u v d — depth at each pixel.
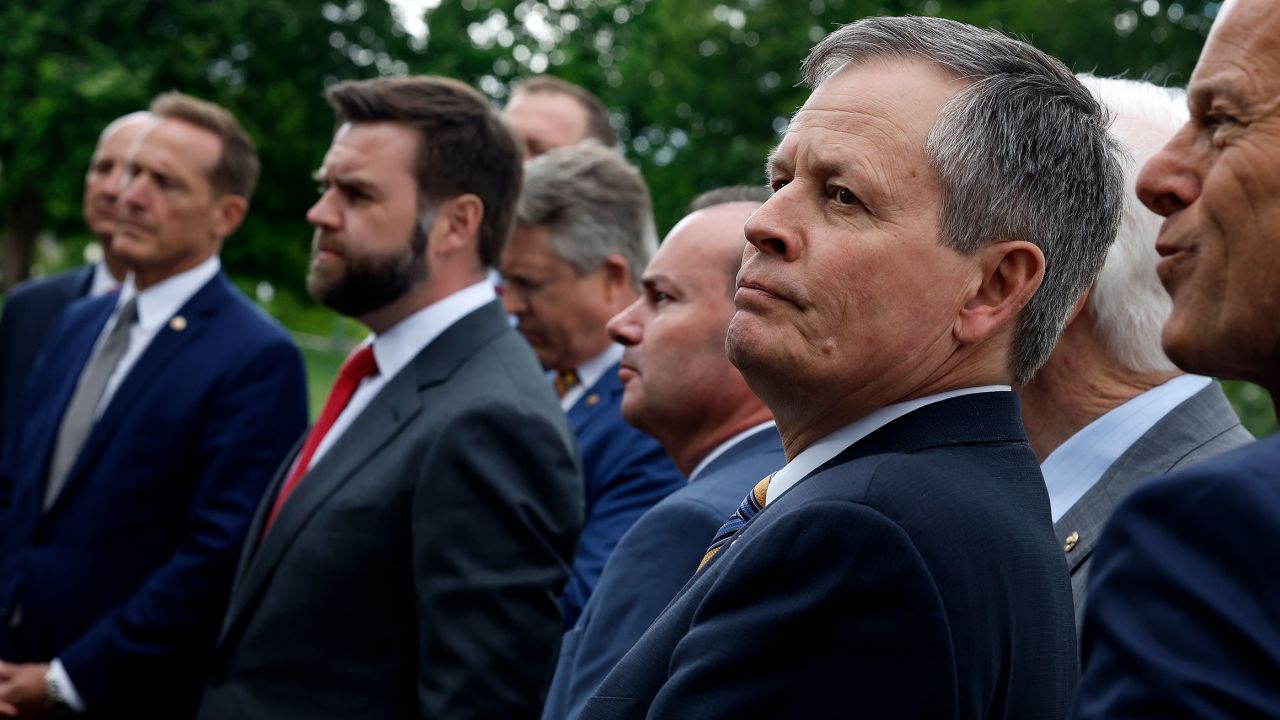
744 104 21.64
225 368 3.97
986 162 1.52
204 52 23.39
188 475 3.91
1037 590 1.45
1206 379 2.10
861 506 1.37
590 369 3.68
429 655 2.66
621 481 3.43
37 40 22.48
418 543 2.72
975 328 1.54
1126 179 2.06
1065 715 1.48
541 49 27.38
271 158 24.02
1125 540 0.98
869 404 1.56
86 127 22.41
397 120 3.13
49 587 3.88
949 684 1.30
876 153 1.52
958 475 1.45
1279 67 1.18
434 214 3.11
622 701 1.51
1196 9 17.41
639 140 24.98
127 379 4.01
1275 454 0.96
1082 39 17.08
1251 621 0.90
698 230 2.49
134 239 4.17
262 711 2.78
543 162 3.72
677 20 22.67
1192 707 0.88
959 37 1.59
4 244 28.09
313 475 2.91
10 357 5.52
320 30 24.75
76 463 3.96
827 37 1.66
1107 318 2.07
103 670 3.66
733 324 1.57
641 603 2.05
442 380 2.93
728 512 2.07
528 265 3.64
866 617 1.32
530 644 2.67
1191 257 1.22
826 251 1.52
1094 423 2.10
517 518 2.71
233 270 24.70
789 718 1.33
